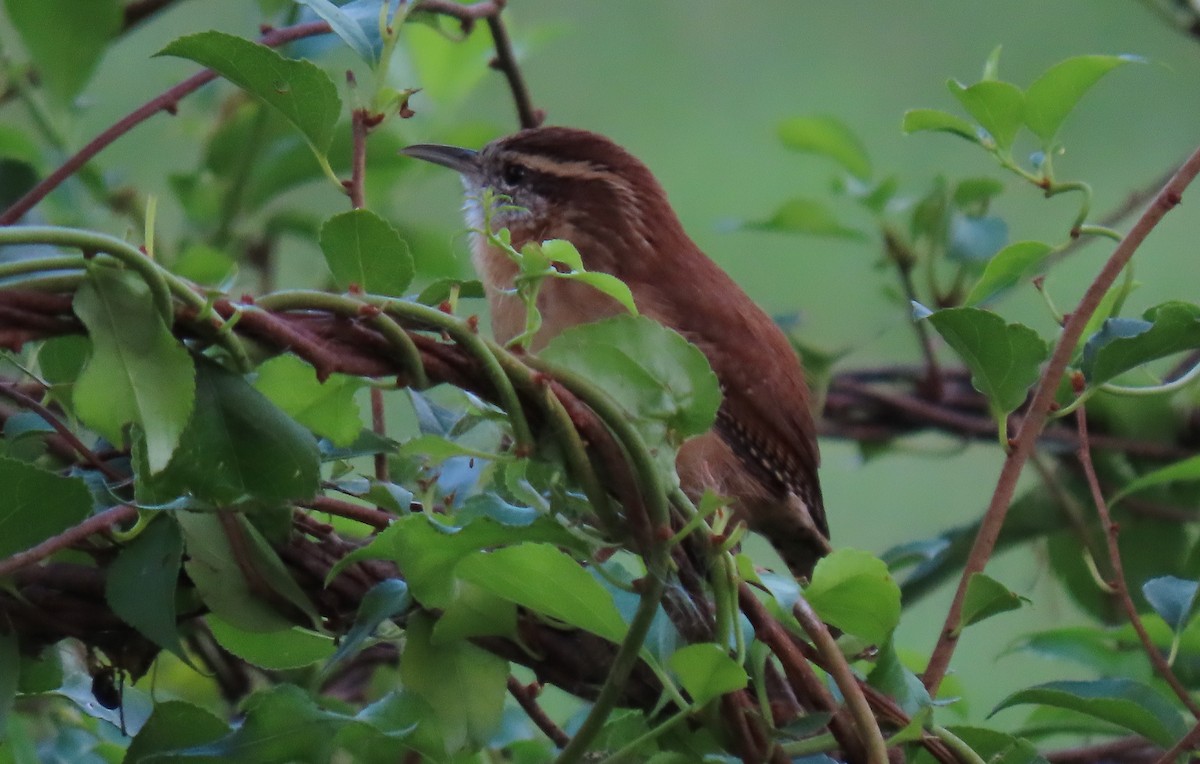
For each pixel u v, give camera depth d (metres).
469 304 11.18
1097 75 6.08
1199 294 12.01
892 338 11.90
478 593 4.93
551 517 4.46
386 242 5.05
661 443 4.43
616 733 5.07
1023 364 5.50
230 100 8.88
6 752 5.58
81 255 4.07
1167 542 8.83
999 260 6.16
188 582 5.14
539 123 9.05
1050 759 6.79
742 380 8.36
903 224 9.34
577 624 4.68
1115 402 9.13
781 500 8.56
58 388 5.11
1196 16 9.53
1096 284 5.62
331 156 8.70
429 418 5.70
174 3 8.23
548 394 4.34
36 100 8.40
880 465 11.98
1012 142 6.27
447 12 7.03
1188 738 5.26
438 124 9.71
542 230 8.67
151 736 4.67
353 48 5.82
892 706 4.87
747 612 4.75
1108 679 5.45
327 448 5.29
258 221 9.09
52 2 7.02
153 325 4.07
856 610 4.78
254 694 5.20
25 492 4.44
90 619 4.91
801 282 12.43
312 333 4.29
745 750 4.72
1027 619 10.80
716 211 12.84
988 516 5.58
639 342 4.40
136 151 10.68
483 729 5.05
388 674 7.39
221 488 4.28
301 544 5.03
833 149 9.34
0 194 7.74
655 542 4.40
